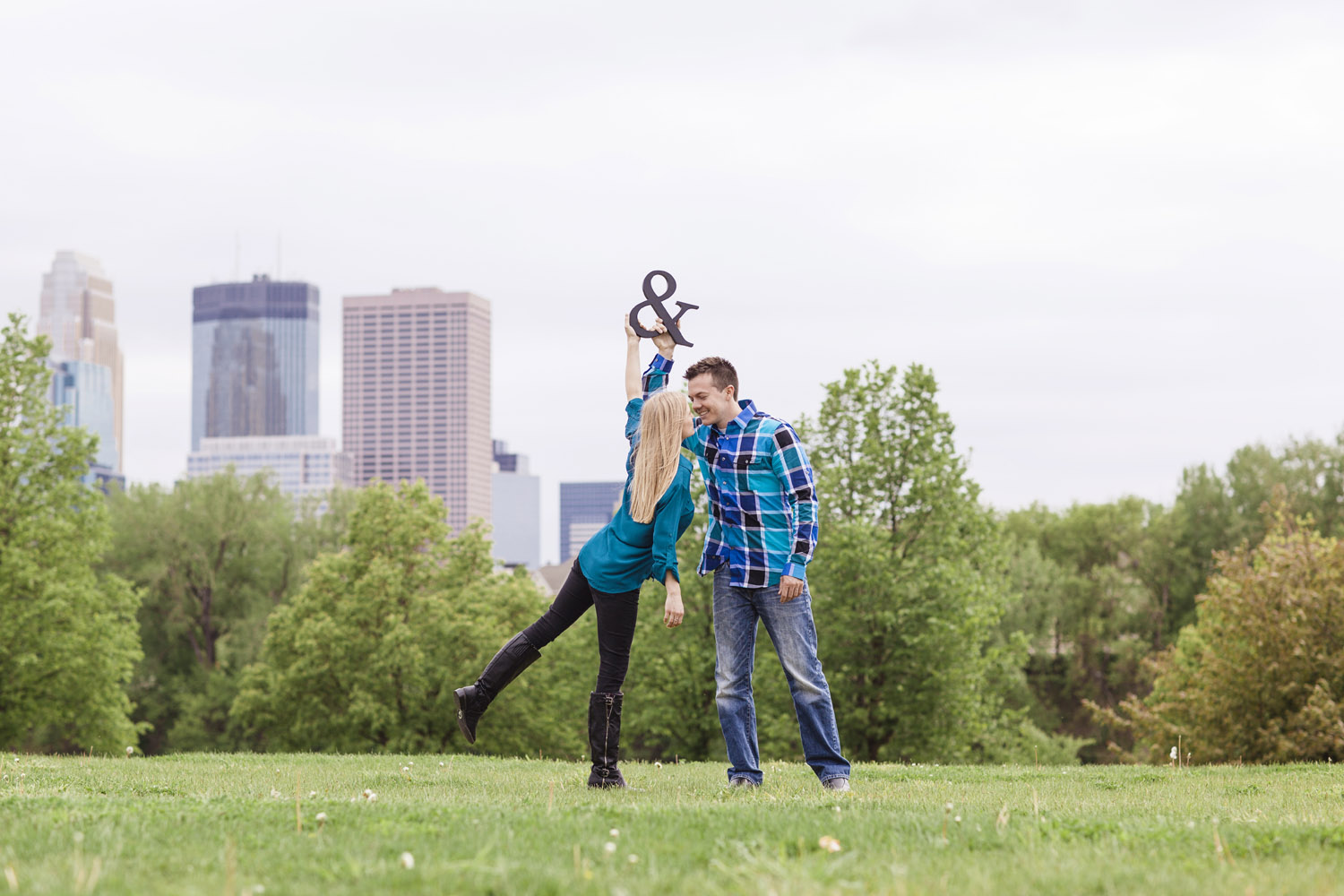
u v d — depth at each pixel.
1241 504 46.72
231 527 44.00
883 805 4.42
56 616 24.94
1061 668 46.81
